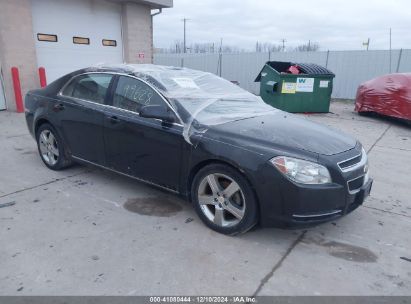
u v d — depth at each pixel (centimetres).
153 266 281
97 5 1115
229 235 329
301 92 1080
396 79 948
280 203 296
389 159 616
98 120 409
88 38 1105
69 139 453
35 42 952
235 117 369
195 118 347
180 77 415
